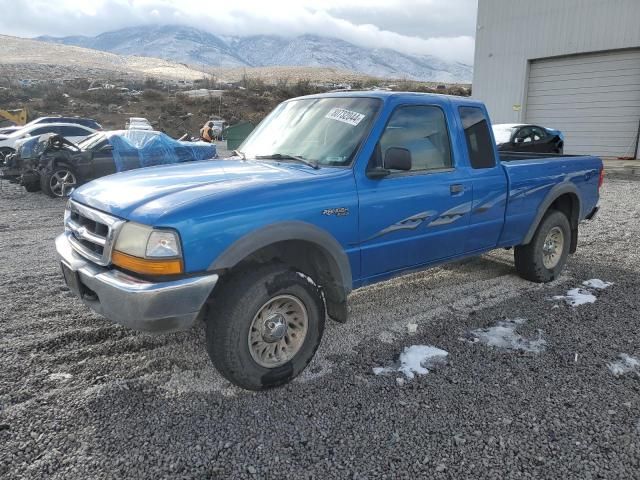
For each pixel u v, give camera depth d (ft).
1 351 12.39
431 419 9.82
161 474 8.28
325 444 9.08
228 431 9.42
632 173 53.16
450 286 17.71
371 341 13.29
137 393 10.67
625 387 10.98
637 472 8.38
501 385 11.05
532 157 20.11
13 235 25.67
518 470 8.43
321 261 11.76
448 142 14.28
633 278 18.58
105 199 10.71
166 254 9.34
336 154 12.46
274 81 302.45
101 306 10.01
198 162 13.85
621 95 64.80
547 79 72.23
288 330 11.05
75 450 8.81
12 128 69.62
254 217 10.21
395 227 12.68
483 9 77.97
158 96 166.71
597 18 64.59
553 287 17.65
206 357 12.30
